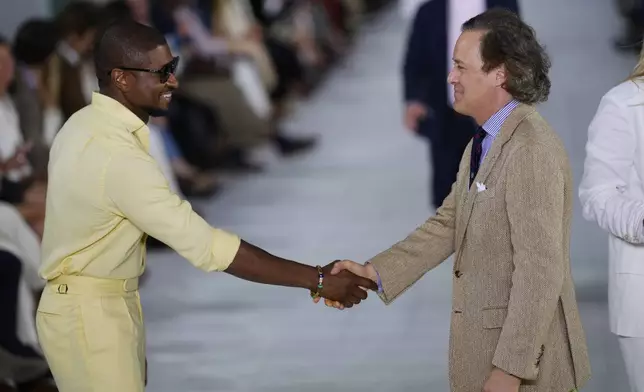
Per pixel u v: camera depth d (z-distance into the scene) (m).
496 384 9.06
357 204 25.22
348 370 15.55
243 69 28.83
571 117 32.00
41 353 14.88
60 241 9.70
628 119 10.12
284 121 35.44
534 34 9.62
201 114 26.78
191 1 28.72
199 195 25.81
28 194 17.86
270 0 37.47
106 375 9.66
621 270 10.12
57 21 20.11
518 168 9.11
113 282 9.77
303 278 10.32
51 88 19.45
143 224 9.51
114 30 9.78
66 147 9.66
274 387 15.01
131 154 9.50
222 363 16.08
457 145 19.36
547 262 8.97
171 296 19.52
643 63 10.28
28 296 14.88
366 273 10.55
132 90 9.80
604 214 10.02
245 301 19.16
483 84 9.47
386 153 30.77
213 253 9.71
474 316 9.46
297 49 37.72
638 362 10.21
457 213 9.78
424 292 19.11
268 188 27.08
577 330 9.48
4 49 17.28
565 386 9.44
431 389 14.69
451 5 19.03
